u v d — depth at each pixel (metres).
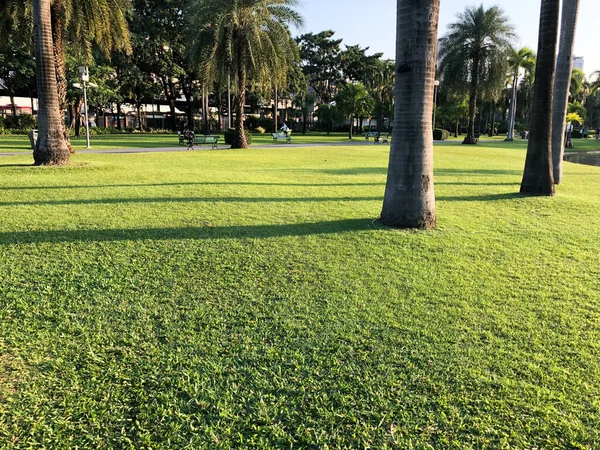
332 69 71.12
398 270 5.01
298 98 67.81
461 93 43.69
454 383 2.91
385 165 18.47
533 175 10.88
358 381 2.90
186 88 57.41
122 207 7.82
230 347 3.29
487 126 79.12
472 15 39.75
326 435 2.44
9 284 4.29
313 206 8.58
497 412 2.64
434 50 6.55
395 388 2.84
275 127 53.97
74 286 4.29
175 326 3.58
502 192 11.31
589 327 3.74
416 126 6.71
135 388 2.79
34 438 2.36
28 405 2.60
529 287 4.61
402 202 6.93
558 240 6.60
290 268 4.96
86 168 13.27
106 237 5.92
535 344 3.42
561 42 12.76
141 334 3.44
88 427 2.45
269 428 2.47
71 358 3.09
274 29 24.36
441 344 3.39
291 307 3.96
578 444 2.39
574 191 12.33
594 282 4.81
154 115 68.00
